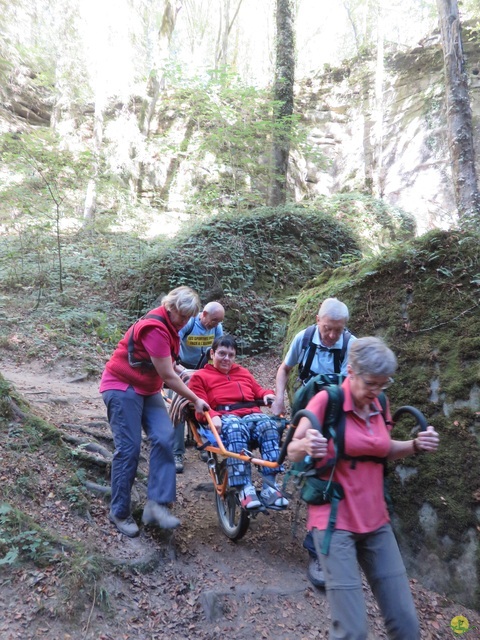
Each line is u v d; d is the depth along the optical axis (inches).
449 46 429.4
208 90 568.7
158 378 136.6
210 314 184.2
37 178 409.7
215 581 129.8
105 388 135.0
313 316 201.5
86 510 135.1
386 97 852.0
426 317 167.8
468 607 134.3
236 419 145.6
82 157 436.5
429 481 147.1
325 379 101.6
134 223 530.6
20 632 99.2
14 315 315.6
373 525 93.4
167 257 383.2
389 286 181.2
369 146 838.5
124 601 115.7
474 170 416.2
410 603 89.9
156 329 128.3
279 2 565.9
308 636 118.3
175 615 117.0
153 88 784.3
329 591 88.4
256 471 190.1
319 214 476.7
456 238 174.4
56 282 375.9
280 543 151.6
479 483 139.6
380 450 94.0
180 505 165.5
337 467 93.7
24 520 121.3
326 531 91.1
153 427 136.9
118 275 400.8
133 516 140.6
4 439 145.9
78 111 700.7
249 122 556.7
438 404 153.0
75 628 104.3
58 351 281.0
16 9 721.6
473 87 739.4
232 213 459.2
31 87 732.0
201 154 634.8
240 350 355.9
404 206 764.0
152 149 693.3
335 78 909.2
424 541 144.8
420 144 782.5
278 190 560.4
